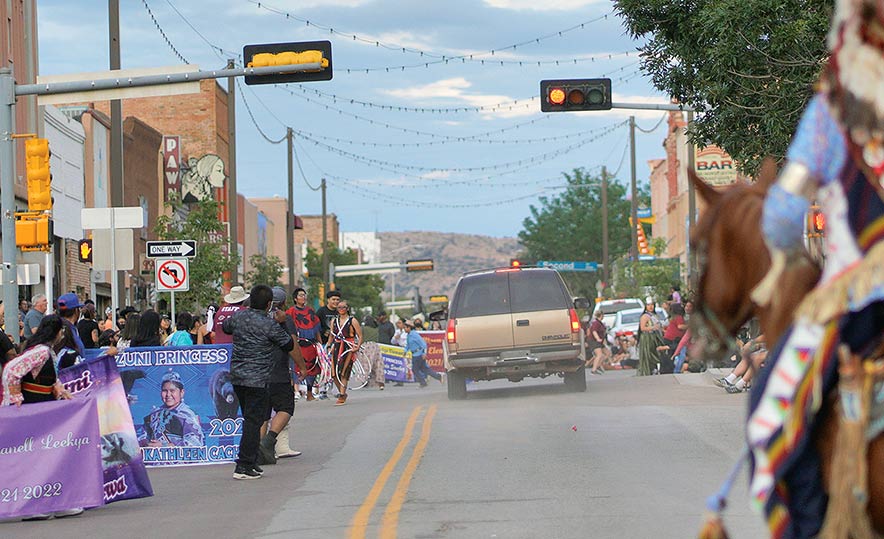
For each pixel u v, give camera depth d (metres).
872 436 4.87
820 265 5.50
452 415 21.70
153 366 17.28
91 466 13.13
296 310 30.25
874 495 4.87
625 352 47.78
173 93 22.42
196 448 17.23
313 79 22.72
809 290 5.29
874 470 4.85
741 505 11.66
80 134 45.91
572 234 122.44
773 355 5.18
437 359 48.09
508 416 21.06
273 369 16.59
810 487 5.09
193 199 61.34
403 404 26.06
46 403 13.22
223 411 17.22
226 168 76.94
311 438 19.66
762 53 20.58
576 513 11.38
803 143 4.97
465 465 15.04
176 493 14.42
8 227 21.94
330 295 28.64
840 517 4.85
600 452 15.84
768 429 5.06
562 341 26.47
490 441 17.45
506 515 11.41
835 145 4.91
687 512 11.29
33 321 22.67
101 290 48.78
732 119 22.11
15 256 21.91
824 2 20.22
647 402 23.31
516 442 17.23
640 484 13.05
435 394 30.86
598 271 119.56
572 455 15.60
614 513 11.30
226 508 12.85
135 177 52.97
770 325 5.40
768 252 5.87
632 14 22.36
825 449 5.05
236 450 17.20
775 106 20.98
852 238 4.91
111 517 12.80
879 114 4.79
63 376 13.81
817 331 4.98
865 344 4.95
